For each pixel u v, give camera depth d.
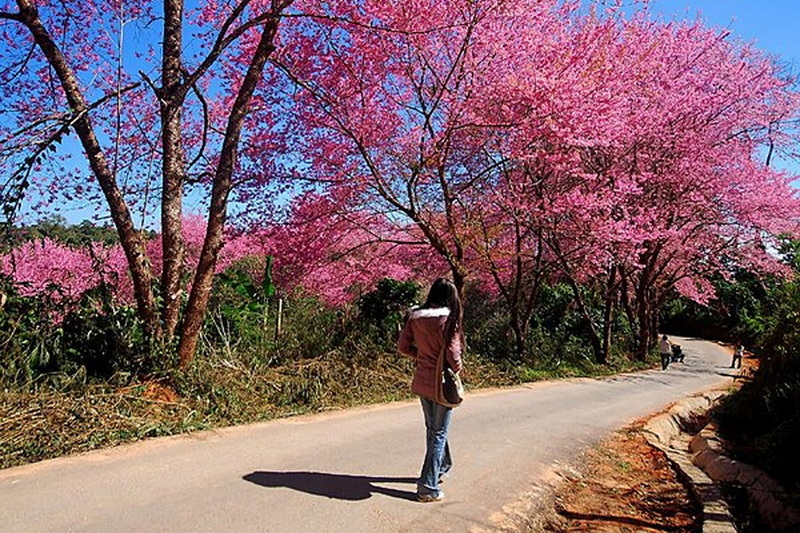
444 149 12.72
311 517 4.56
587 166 16.98
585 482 6.98
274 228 12.70
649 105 17.44
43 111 11.17
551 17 13.22
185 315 8.78
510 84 11.31
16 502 4.44
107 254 13.41
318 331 12.41
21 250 13.43
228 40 8.91
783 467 6.85
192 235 17.48
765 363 9.20
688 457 8.70
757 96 20.09
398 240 15.09
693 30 19.59
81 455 5.65
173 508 4.52
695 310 46.12
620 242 16.20
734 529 5.62
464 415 9.74
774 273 25.23
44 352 7.50
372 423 8.12
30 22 8.29
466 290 22.11
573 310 25.03
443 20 11.33
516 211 14.93
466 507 5.18
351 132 11.62
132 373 7.95
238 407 7.98
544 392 13.73
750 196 20.73
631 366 22.98
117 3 10.39
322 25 11.45
